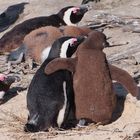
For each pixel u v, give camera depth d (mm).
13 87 28766
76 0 45812
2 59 33500
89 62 23375
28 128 22984
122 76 23641
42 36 31766
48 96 23078
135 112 24688
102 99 23234
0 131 23875
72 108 23766
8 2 48531
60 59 23625
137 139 22172
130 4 42125
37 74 24172
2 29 42938
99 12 40312
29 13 44656
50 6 45062
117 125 23734
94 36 23812
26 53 32375
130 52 31812
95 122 23641
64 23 35562
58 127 23500
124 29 36938
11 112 25688
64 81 23406
